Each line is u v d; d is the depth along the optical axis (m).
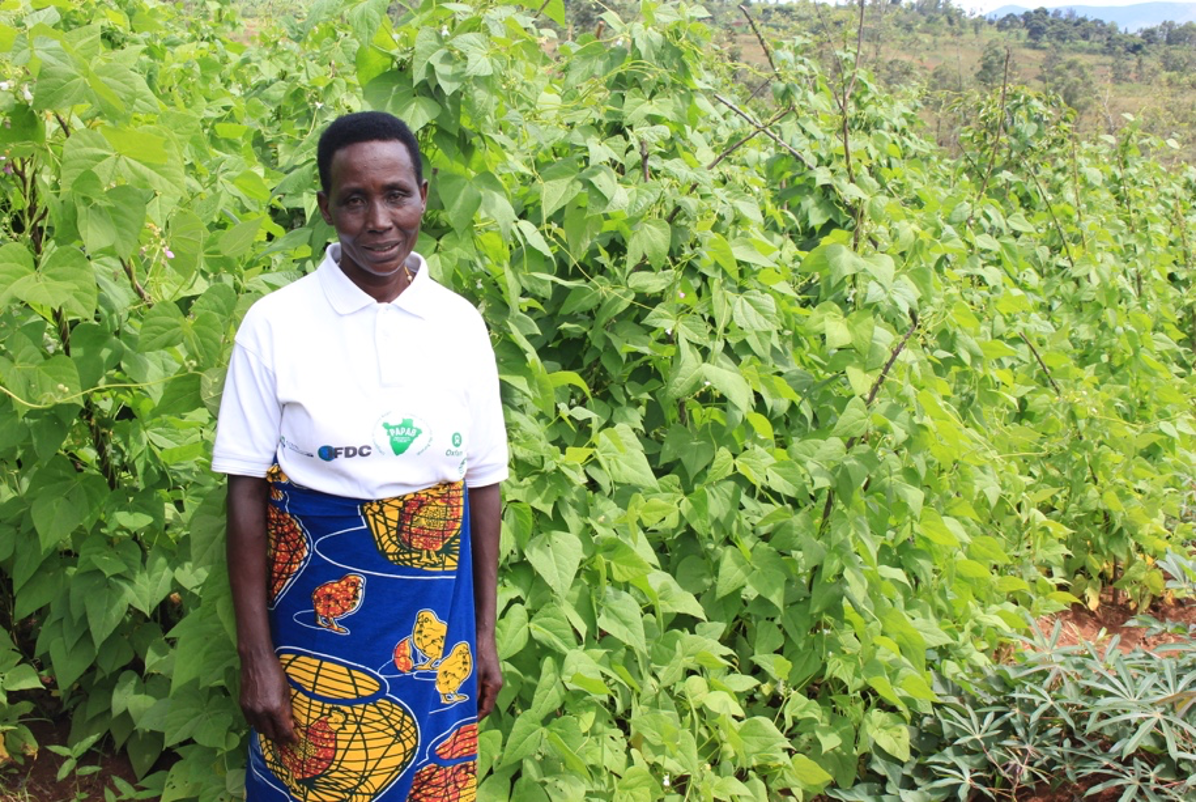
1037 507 4.86
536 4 2.72
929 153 6.68
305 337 1.83
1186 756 2.88
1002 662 3.85
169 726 2.44
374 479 1.84
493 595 2.19
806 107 4.68
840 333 2.89
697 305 3.05
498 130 2.81
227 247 2.21
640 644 2.65
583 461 2.80
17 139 2.08
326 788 1.94
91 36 2.15
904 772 3.10
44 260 2.31
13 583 2.88
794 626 3.01
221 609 2.10
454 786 2.06
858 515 2.96
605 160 2.82
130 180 2.08
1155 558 4.86
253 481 1.86
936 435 3.16
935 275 3.65
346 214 1.83
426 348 1.90
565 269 3.22
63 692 2.80
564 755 2.46
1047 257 5.78
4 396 2.31
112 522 2.56
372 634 1.89
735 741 2.74
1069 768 3.02
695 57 3.35
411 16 2.61
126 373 2.37
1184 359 6.61
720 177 3.64
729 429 2.98
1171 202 7.59
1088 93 15.70
